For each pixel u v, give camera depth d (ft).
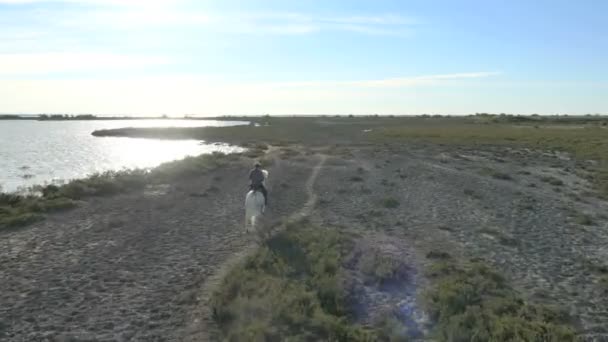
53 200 76.33
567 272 45.21
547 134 260.83
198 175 113.70
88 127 572.10
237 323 31.76
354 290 38.45
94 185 88.89
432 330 32.09
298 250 47.65
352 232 56.65
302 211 70.23
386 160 144.77
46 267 44.68
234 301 34.71
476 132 288.92
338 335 30.09
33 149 235.61
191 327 32.17
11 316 33.83
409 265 44.75
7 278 41.60
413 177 107.14
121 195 86.33
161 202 78.79
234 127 415.64
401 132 303.27
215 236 56.13
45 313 34.45
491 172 113.70
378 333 31.04
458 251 50.52
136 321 33.14
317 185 95.35
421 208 72.64
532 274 44.47
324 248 48.08
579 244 54.85
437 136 264.11
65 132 432.25
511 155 165.17
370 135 288.92
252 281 38.63
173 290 39.01
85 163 176.76
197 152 216.13
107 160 187.11
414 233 57.52
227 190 91.71
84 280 41.27
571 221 66.59
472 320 32.22
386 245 51.52
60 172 149.79
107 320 33.35
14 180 129.80
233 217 66.64
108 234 57.06
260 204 56.08
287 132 330.13
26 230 59.26
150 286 39.93
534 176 114.93
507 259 48.52
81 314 34.30
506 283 41.75
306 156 159.53
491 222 64.28
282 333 30.45
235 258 47.39
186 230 59.06
